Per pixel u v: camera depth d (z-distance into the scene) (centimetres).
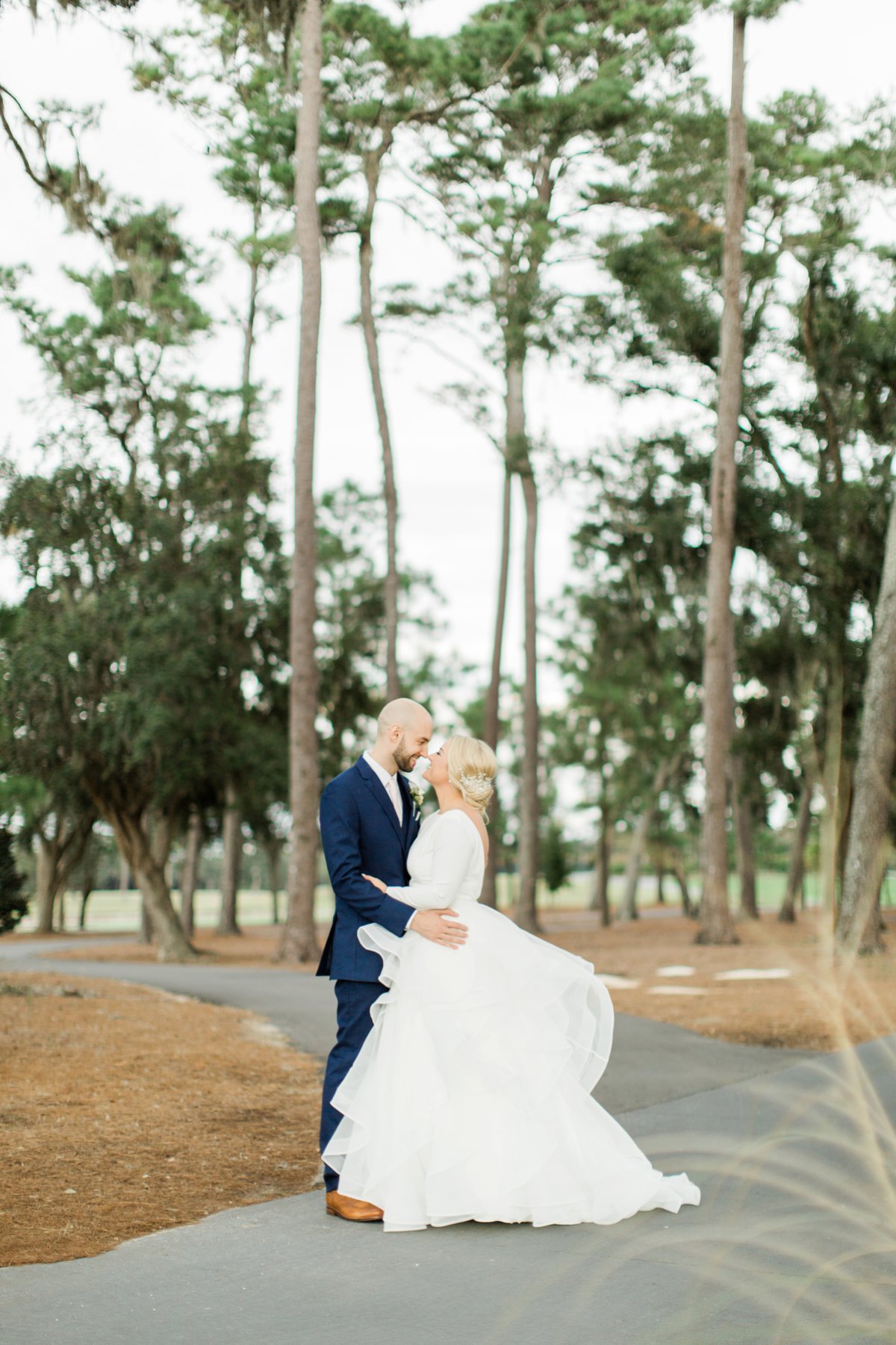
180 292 2686
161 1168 571
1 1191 514
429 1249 440
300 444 2264
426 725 543
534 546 3195
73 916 7825
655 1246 439
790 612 2322
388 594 2997
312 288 2244
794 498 2519
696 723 4281
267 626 2817
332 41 2517
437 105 2636
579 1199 475
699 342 2622
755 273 2608
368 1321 361
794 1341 333
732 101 2358
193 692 2448
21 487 2409
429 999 496
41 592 2428
